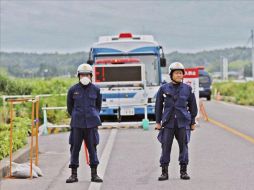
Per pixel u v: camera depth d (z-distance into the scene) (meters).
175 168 25.81
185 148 22.80
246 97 98.88
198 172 24.52
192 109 22.86
